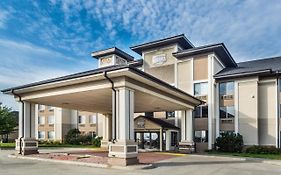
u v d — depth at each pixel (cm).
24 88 1762
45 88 1688
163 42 3089
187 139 2356
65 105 2166
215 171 1270
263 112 2644
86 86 1498
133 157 1349
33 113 1934
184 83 2933
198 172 1228
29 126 1889
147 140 2867
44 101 1927
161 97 1745
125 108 1345
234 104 2714
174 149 2725
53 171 1186
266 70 2522
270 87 2642
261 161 1747
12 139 4906
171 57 3081
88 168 1280
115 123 1371
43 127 4691
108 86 1405
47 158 1639
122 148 1315
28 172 1157
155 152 2386
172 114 3036
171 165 1451
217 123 2755
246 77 2677
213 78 2761
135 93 1565
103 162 1409
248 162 1689
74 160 1507
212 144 2698
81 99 1836
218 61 2938
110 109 2483
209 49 2778
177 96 1989
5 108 3312
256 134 2567
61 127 4462
